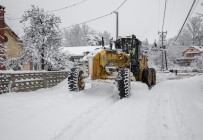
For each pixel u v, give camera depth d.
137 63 12.12
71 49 45.06
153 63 70.06
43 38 16.27
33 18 16.66
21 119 6.00
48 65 16.16
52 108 7.07
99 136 4.94
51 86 12.83
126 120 6.01
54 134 4.93
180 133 5.14
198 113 6.68
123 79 8.95
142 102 8.21
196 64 60.25
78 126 5.50
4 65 16.06
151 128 5.44
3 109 6.98
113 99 8.91
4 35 20.44
